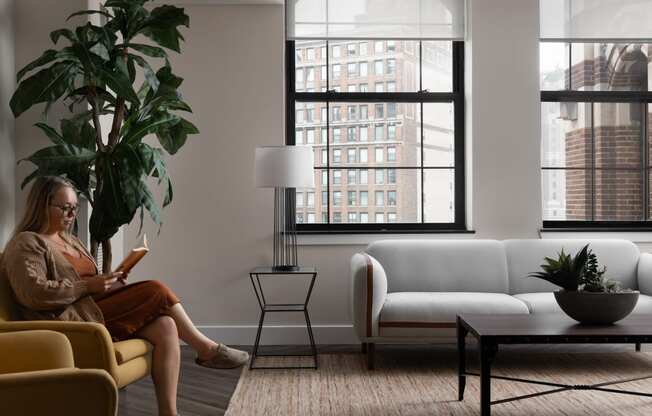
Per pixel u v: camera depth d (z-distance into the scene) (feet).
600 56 19.08
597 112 19.03
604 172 19.07
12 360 7.48
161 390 10.78
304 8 18.67
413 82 19.02
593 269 12.36
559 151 19.06
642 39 18.66
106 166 13.25
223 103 18.17
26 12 15.21
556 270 12.22
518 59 18.35
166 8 14.01
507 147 18.31
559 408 11.89
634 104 19.07
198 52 18.16
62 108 15.10
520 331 10.98
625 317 12.59
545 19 18.69
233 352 11.74
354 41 19.07
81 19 15.25
